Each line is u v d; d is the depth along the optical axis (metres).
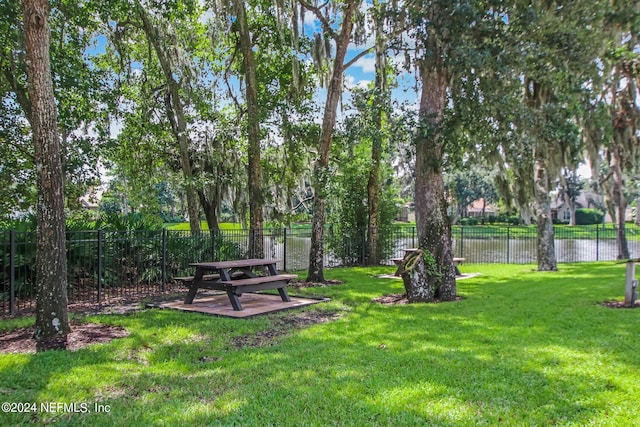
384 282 13.22
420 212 9.82
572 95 10.11
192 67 15.67
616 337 5.92
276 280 9.50
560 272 14.83
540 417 3.67
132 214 13.75
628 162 18.28
